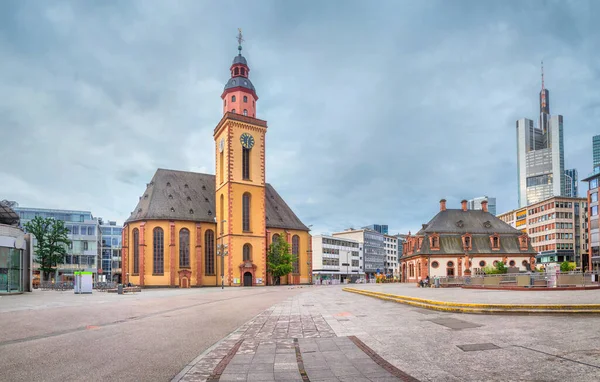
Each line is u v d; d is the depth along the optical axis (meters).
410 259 88.38
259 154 87.56
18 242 47.72
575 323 14.16
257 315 21.59
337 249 149.12
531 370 8.75
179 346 12.70
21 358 11.02
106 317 21.00
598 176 93.00
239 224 83.12
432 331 14.05
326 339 13.27
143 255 78.81
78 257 115.00
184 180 90.12
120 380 8.90
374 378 8.66
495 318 16.44
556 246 117.69
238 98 87.81
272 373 9.23
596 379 7.95
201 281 82.19
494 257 83.31
